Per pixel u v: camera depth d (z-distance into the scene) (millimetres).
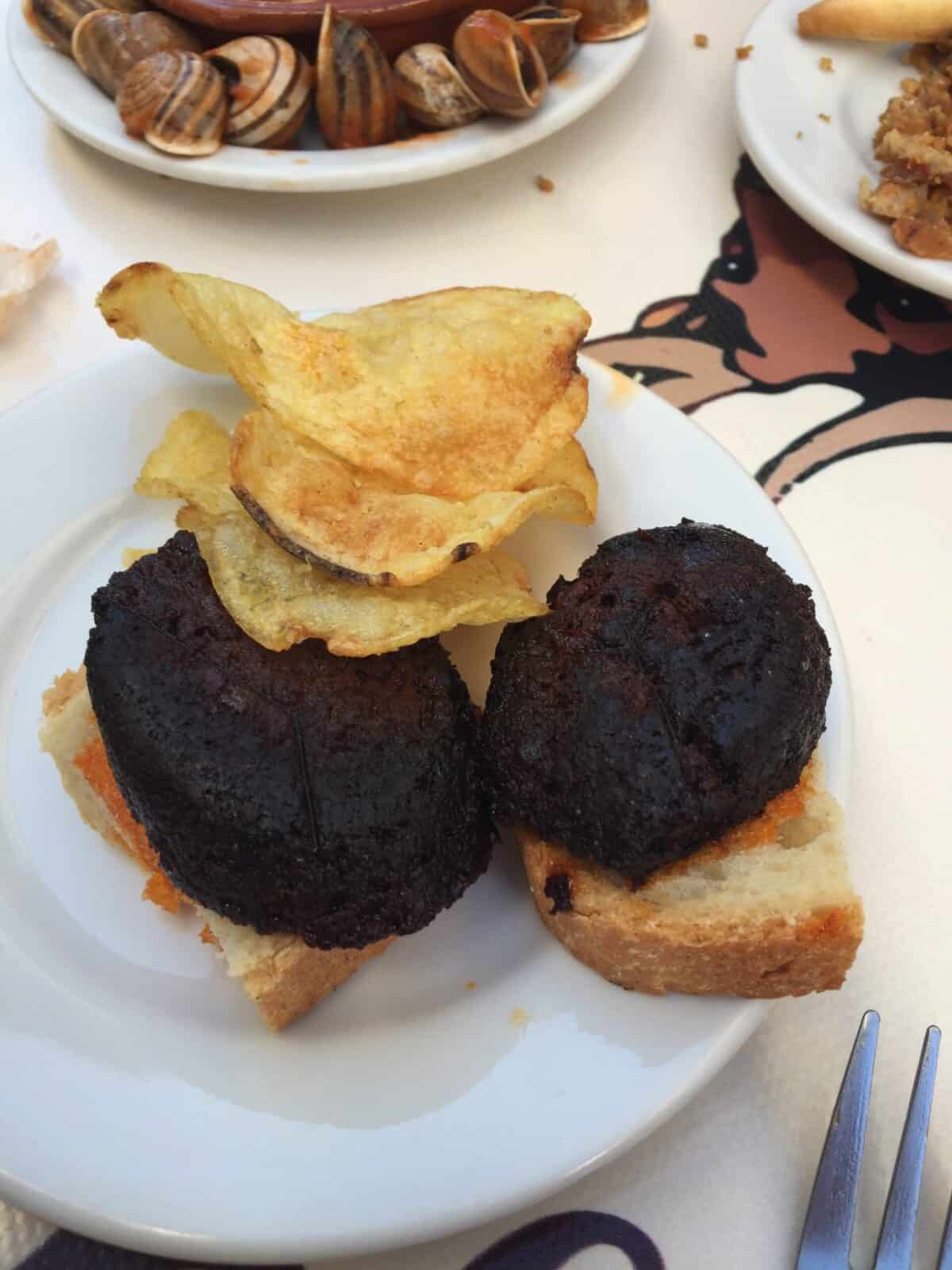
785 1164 130
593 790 132
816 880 134
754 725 132
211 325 165
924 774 169
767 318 233
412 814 133
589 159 260
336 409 168
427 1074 126
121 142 225
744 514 173
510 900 147
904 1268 119
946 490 207
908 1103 135
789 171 230
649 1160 129
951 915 154
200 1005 135
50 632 168
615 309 232
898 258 216
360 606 142
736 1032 130
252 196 245
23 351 213
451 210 247
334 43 226
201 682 135
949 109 234
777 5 267
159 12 241
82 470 176
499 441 170
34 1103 119
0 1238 119
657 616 141
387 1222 112
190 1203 113
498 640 156
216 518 152
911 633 187
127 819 146
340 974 137
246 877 130
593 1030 130
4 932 138
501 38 222
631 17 256
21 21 254
